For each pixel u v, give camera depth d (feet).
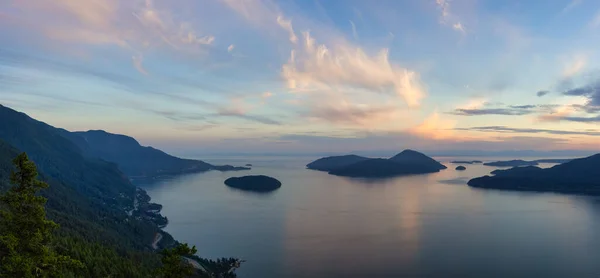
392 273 613.11
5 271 144.36
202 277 482.69
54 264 157.28
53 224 160.86
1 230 151.33
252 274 612.29
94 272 341.00
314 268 639.35
